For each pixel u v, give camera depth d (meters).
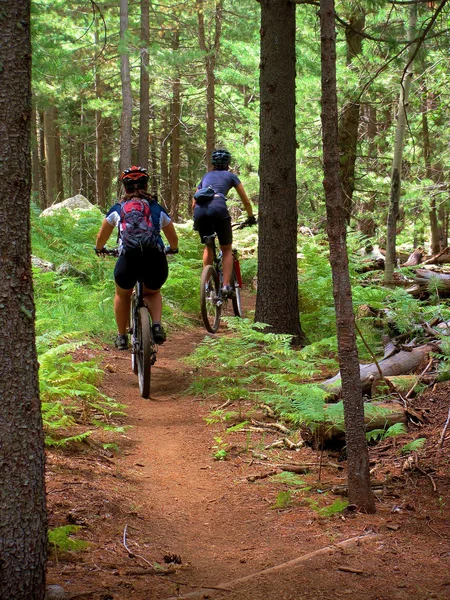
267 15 7.60
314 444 5.04
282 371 6.58
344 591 2.74
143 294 6.58
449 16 10.27
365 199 16.03
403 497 3.93
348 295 3.73
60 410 5.08
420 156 17.78
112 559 3.04
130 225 5.95
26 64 2.36
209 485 4.39
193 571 3.03
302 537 3.43
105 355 7.82
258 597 2.71
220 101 25.52
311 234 17.36
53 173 29.11
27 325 2.39
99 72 25.34
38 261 10.11
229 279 8.47
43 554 2.46
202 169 35.69
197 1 22.78
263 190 7.89
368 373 5.89
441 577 2.84
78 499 3.66
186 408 6.18
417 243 22.22
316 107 15.16
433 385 5.68
